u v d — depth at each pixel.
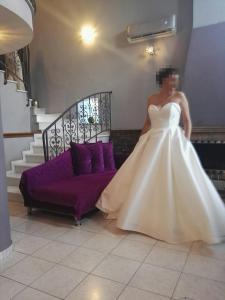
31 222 3.01
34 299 1.67
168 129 2.54
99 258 2.14
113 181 2.99
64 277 1.90
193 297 1.63
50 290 1.75
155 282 1.80
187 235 2.36
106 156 4.10
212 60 3.80
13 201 3.83
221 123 3.77
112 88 5.29
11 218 3.15
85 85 5.64
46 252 2.28
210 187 2.39
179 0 4.44
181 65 4.49
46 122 5.40
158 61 4.71
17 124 4.96
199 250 2.22
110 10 5.16
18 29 2.34
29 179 3.12
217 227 2.29
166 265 2.01
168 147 2.48
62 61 5.93
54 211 3.01
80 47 5.63
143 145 2.73
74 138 4.63
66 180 3.47
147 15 4.77
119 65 5.16
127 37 4.95
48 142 4.31
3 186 2.22
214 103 3.79
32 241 2.50
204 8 3.83
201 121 3.87
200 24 3.88
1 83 4.61
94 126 4.97
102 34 5.31
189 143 2.53
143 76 4.91
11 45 2.77
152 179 2.51
